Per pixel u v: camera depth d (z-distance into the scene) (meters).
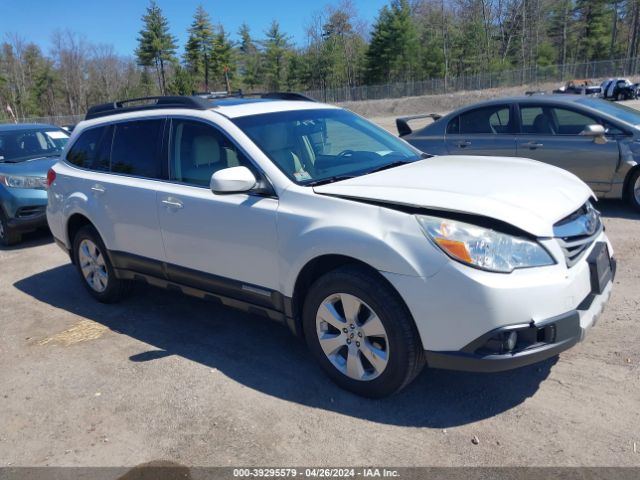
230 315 4.95
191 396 3.64
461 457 2.86
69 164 5.41
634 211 7.18
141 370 4.05
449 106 54.00
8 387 3.98
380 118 49.72
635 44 74.50
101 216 4.89
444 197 3.11
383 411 3.30
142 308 5.26
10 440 3.35
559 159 7.39
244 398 3.57
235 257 3.88
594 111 7.21
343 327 3.39
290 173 3.71
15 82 92.06
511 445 2.92
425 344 3.04
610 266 3.48
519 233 2.93
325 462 2.91
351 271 3.27
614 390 3.31
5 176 7.94
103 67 92.88
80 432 3.36
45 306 5.56
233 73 85.06
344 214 3.30
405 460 2.87
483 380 3.55
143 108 4.77
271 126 4.11
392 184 3.41
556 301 2.88
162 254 4.45
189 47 82.75
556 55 79.06
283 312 3.73
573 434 2.96
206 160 4.11
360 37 82.94
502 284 2.82
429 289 2.95
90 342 4.61
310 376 3.77
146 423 3.38
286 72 83.06
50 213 5.59
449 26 75.19
